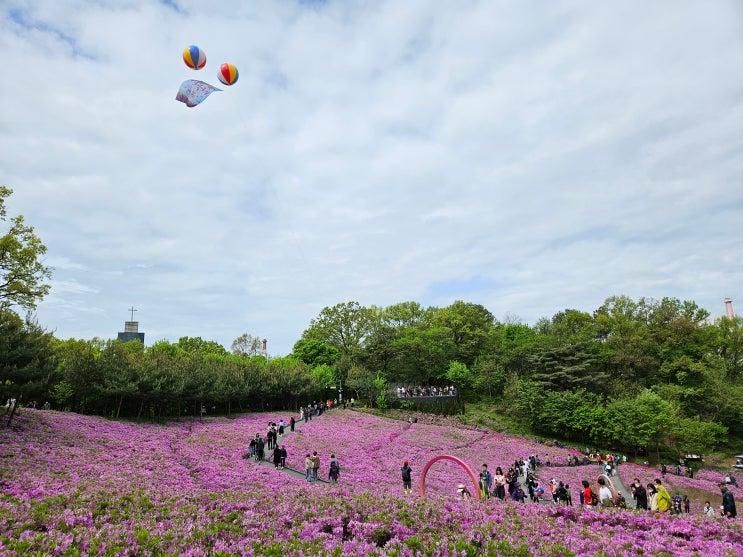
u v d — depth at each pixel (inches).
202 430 1776.6
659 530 487.2
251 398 2709.2
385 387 2942.9
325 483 1099.9
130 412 2012.8
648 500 793.6
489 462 1830.7
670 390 2723.9
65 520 415.2
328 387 3107.8
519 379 2952.8
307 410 2353.6
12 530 373.1
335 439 1834.4
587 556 380.8
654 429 2202.3
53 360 1472.7
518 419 2751.0
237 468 1139.3
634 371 3075.8
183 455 1231.5
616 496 826.8
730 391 2728.8
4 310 1407.5
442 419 2664.9
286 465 1306.6
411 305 4340.6
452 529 447.5
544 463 1969.7
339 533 431.5
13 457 919.7
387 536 428.1
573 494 1450.5
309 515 475.5
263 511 490.9
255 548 364.2
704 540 459.5
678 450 2346.2
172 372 1989.4
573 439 2522.1
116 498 513.3
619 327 3430.1
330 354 3732.8
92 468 898.7
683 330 3184.1
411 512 485.4
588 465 2021.4
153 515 457.4
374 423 2356.1
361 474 1320.1
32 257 1496.1
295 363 3363.7
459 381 3262.8
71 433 1299.2
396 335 3538.4
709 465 2309.3
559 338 3376.0
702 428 2289.6
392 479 1307.8
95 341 2797.7
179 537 382.3
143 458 1099.3
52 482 652.1
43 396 1724.9
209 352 3843.5
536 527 461.1
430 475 1453.0
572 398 2551.7
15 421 1296.8
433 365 3425.2
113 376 1819.6
